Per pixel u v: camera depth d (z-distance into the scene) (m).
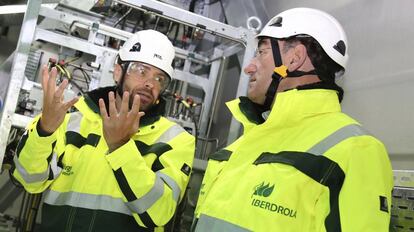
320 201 0.99
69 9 2.91
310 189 1.00
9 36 3.47
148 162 1.62
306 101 1.12
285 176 1.03
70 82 2.66
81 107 1.76
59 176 1.67
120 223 1.58
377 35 1.95
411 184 1.24
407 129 1.66
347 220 0.92
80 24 2.70
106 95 1.79
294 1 2.79
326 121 1.10
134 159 1.42
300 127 1.12
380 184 0.95
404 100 1.71
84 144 1.71
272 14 3.05
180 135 1.73
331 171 0.98
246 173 1.12
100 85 2.59
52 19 2.89
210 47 3.20
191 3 3.56
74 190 1.61
